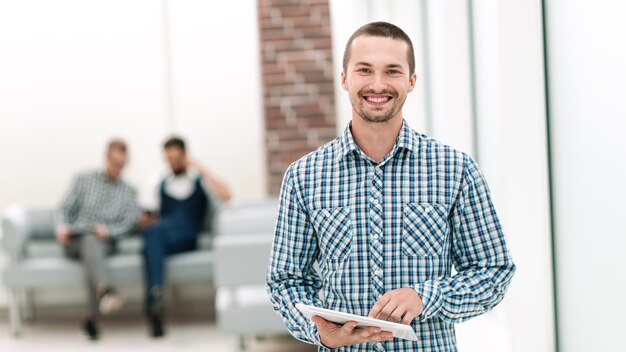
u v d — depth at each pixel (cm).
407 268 164
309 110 621
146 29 640
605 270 212
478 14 314
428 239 164
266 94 620
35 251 591
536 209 250
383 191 166
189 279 564
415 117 418
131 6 639
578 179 228
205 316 607
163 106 643
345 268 166
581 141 224
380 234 165
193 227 581
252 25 641
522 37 248
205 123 645
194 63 642
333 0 611
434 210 164
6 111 633
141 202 634
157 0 639
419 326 164
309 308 153
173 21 639
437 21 367
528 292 252
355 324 151
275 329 426
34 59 634
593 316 222
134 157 644
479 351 275
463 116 329
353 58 161
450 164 165
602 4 205
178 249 570
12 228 560
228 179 646
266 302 426
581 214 227
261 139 645
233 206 567
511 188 250
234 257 429
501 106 250
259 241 430
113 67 640
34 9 632
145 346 517
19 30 632
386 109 160
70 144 639
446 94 329
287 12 618
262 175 647
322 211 168
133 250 593
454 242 169
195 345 514
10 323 602
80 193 575
